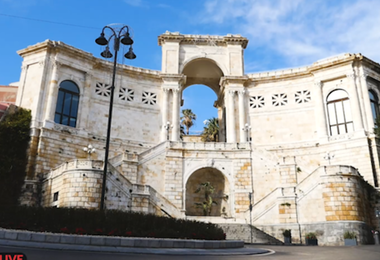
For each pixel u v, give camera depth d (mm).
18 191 33656
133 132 44844
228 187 37531
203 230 19016
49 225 17094
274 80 47719
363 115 41531
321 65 44469
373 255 14945
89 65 43469
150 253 12773
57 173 31109
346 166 30391
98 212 17984
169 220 18828
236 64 48875
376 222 31984
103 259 10258
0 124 35188
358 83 42844
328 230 28688
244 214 31859
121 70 46062
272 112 46688
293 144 44250
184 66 48875
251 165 37094
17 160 34531
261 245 23938
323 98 44594
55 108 39344
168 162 36594
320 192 30141
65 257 10219
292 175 35656
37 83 39344
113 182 29000
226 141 48281
